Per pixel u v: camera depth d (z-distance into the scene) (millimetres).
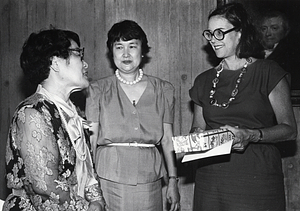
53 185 1594
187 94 3154
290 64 2973
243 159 2035
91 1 3174
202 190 2133
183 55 3145
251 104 2059
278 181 2049
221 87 2166
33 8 3203
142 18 3150
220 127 1944
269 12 2973
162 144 2529
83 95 3061
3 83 3234
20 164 1603
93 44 3172
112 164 2340
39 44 1722
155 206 2383
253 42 2135
